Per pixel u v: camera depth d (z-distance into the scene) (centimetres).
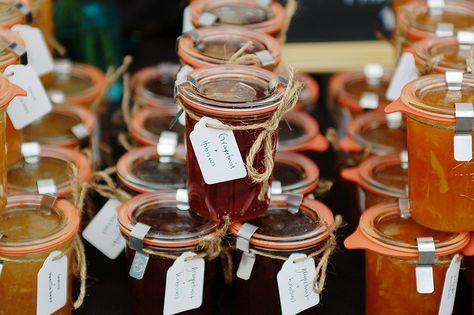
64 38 137
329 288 102
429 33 103
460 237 91
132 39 155
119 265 105
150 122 115
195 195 92
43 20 114
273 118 87
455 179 88
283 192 98
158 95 123
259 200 91
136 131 113
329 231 92
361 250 108
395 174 105
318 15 136
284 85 90
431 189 89
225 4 108
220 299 100
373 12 136
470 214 89
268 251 90
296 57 136
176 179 101
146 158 105
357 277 104
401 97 89
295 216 95
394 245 89
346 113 124
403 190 102
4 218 92
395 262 91
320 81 144
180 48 97
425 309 92
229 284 98
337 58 137
